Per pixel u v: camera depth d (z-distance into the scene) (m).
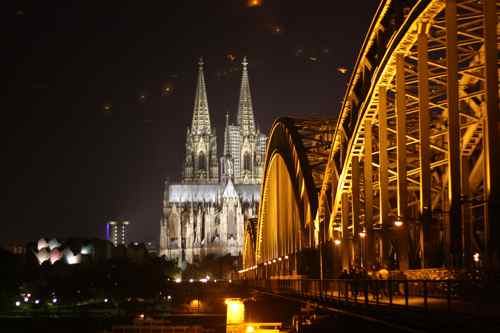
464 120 64.00
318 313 63.50
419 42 51.41
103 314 189.38
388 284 40.16
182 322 163.50
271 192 145.50
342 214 76.19
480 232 61.22
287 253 117.94
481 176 60.69
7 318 165.38
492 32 41.88
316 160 97.12
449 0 46.59
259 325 91.44
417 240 58.72
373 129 72.31
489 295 32.69
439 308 32.59
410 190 75.00
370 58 63.16
